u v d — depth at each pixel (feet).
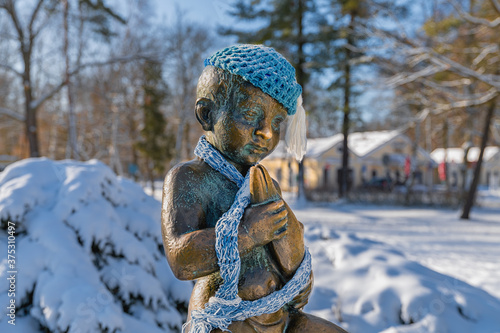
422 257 23.32
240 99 3.30
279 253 3.36
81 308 7.32
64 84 43.65
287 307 3.90
